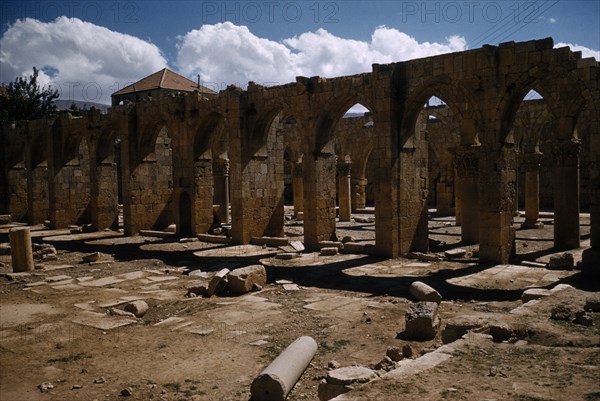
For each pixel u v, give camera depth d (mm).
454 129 42344
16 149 44906
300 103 27188
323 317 14391
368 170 59750
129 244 31078
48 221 42156
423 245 25516
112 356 11523
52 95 54688
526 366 8805
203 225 33031
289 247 27641
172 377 10227
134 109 35344
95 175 37688
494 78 20719
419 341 12109
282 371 9242
